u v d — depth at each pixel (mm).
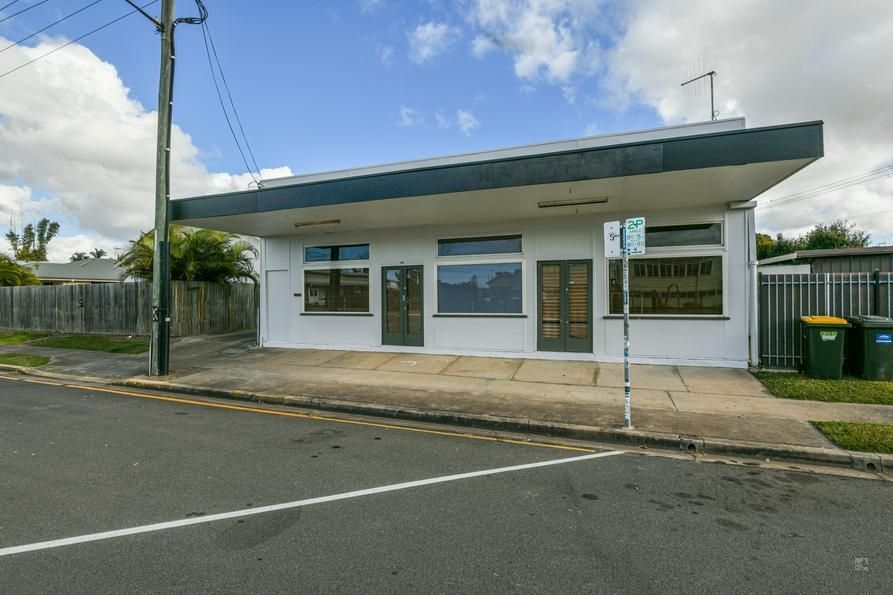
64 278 35531
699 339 10281
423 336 12562
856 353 8836
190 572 3168
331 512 4094
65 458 5422
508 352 11703
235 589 2977
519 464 5348
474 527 3836
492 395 8195
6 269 24062
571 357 11164
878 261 14695
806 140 7219
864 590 3008
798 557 3398
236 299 18609
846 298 9430
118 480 4777
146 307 16406
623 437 6156
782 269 15859
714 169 7730
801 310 9672
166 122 10195
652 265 10656
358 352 12961
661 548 3518
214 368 11023
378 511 4121
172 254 16531
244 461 5363
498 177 8750
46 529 3760
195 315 16953
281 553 3420
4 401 8484
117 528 3783
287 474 4980
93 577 3104
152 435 6367
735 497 4453
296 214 11203
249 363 11641
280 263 14383
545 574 3172
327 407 7887
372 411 7566
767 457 5551
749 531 3787
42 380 10531
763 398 7672
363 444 6051
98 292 17281
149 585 3018
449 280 12352
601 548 3514
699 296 10320
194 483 4715
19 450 5703
